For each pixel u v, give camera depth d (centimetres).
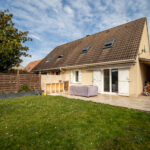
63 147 295
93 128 394
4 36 1125
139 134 362
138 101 818
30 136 341
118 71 1062
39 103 734
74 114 529
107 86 1192
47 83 1329
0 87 1002
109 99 901
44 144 306
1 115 511
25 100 827
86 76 1347
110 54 1123
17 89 1108
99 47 1355
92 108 631
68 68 1562
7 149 285
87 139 330
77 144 308
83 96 1053
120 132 371
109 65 1089
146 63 1156
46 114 525
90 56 1329
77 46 1839
